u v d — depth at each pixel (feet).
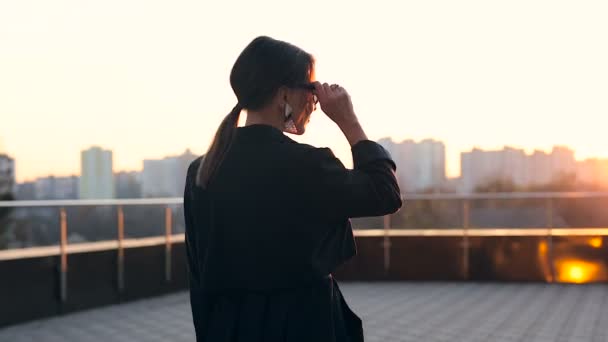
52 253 23.53
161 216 28.37
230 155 5.23
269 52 5.28
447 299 26.91
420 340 19.04
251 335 5.02
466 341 18.94
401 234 33.37
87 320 22.70
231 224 5.10
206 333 5.41
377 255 33.53
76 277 24.40
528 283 31.91
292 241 4.95
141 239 27.48
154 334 20.25
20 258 22.33
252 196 5.03
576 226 31.89
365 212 4.99
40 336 20.18
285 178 4.97
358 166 5.12
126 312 24.17
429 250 33.22
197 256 5.59
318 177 4.92
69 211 24.32
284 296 5.03
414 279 33.30
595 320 22.06
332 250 5.20
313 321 4.99
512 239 32.50
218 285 5.15
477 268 32.86
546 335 19.72
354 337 5.44
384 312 23.81
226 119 5.35
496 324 21.42
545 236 32.14
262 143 5.14
